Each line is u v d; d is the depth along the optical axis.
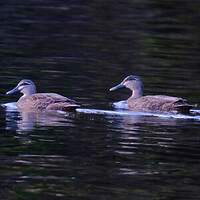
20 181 18.06
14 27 40.19
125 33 40.34
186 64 33.66
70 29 40.59
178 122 23.64
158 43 38.34
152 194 17.48
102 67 31.88
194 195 17.52
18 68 30.64
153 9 48.09
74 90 27.34
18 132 21.91
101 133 22.03
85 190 17.66
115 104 25.64
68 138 21.45
